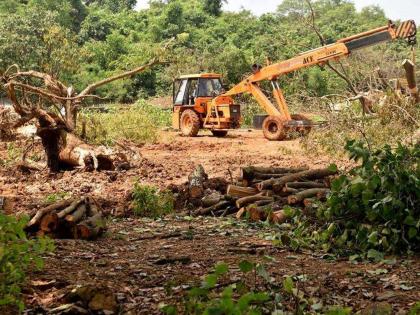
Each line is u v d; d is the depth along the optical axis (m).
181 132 28.55
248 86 27.00
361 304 6.30
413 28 23.50
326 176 11.67
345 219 8.62
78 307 5.67
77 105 17.11
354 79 31.47
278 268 7.55
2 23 44.44
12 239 5.92
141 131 24.77
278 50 51.03
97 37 69.81
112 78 16.58
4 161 17.42
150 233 9.85
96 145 17.53
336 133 19.62
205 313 4.19
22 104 16.36
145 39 68.75
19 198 12.73
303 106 30.02
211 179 12.52
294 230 9.31
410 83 21.61
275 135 25.45
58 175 15.90
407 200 8.26
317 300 6.23
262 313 5.69
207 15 75.25
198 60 49.97
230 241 9.19
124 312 5.87
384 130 19.36
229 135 28.52
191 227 10.31
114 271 7.37
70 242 8.72
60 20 70.25
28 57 41.00
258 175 11.73
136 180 15.06
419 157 8.72
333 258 8.18
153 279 7.01
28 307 5.87
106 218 11.14
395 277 7.19
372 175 8.38
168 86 53.94
